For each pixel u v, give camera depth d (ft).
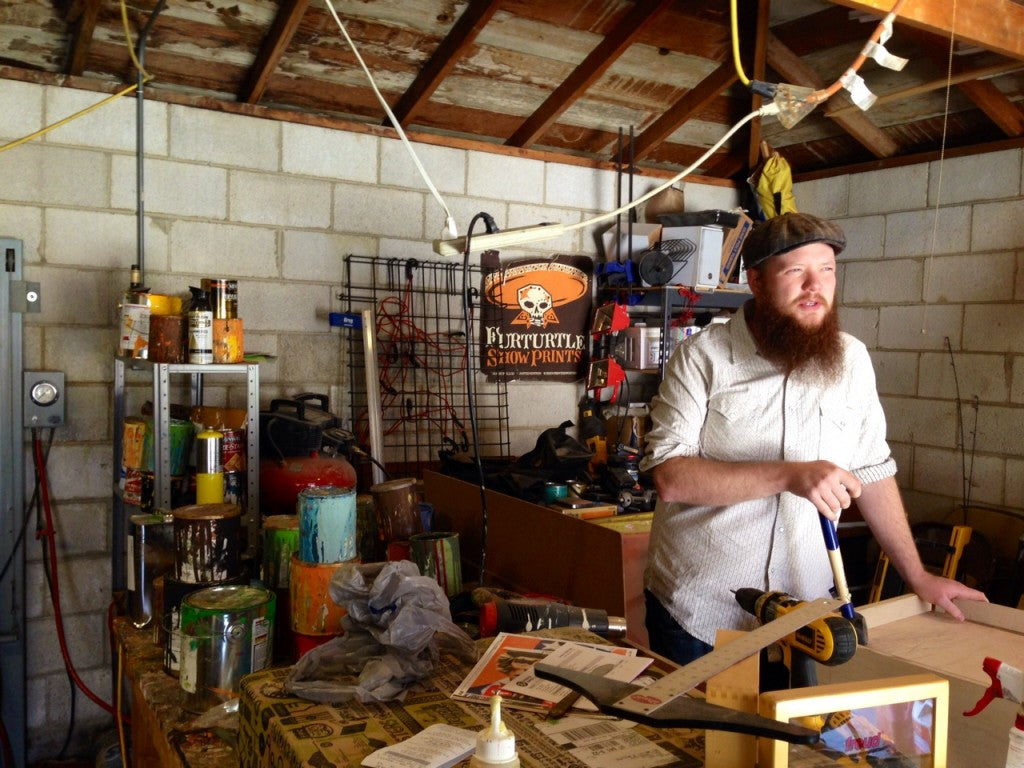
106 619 9.55
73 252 9.21
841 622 3.06
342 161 10.60
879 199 12.47
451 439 11.41
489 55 10.28
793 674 3.19
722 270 12.04
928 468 11.86
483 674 3.64
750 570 5.14
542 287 12.04
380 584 4.04
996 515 10.82
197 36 9.19
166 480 6.88
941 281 11.70
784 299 4.99
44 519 9.18
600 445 10.40
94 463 9.43
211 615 4.67
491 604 4.93
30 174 8.98
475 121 11.45
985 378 11.19
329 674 3.68
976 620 4.82
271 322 10.32
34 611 9.23
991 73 9.84
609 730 3.09
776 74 11.60
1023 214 10.77
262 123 10.11
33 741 9.28
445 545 6.11
